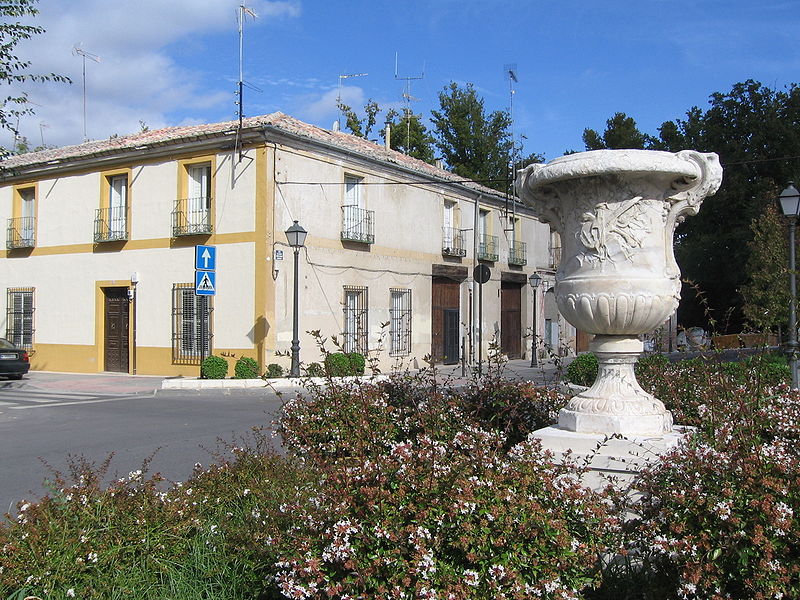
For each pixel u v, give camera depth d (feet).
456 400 18.61
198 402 48.70
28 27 41.29
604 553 10.91
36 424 38.22
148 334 67.46
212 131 62.28
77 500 13.23
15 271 78.74
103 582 11.68
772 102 114.11
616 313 15.26
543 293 109.60
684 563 9.61
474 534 9.53
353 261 69.92
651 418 15.34
